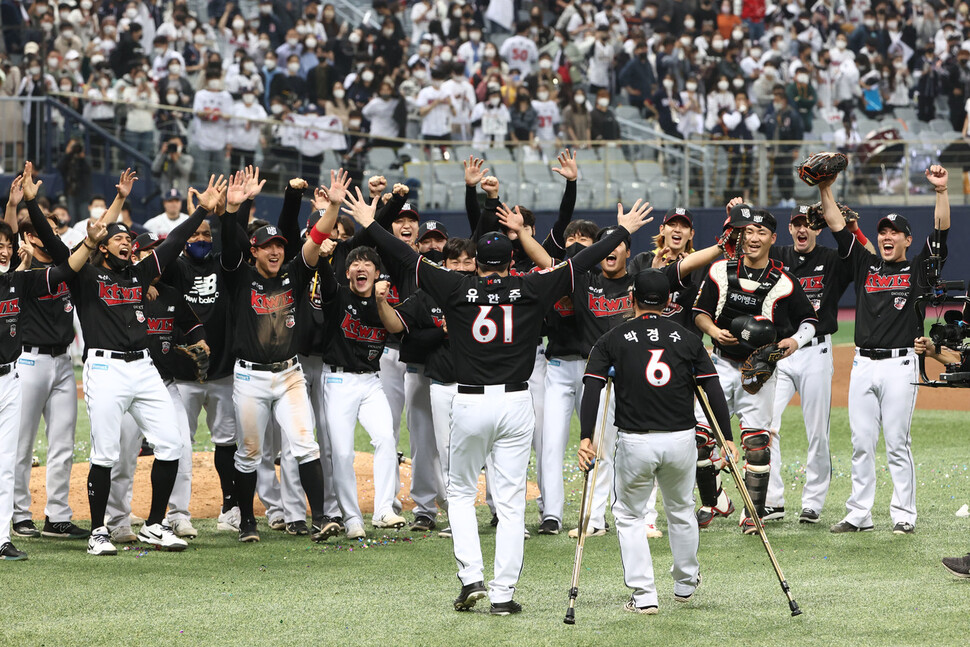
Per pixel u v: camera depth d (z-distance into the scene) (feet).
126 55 244.42
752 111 278.87
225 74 252.01
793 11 311.27
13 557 85.46
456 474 73.92
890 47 307.37
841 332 242.37
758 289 92.73
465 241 95.55
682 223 96.48
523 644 64.95
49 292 87.20
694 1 301.22
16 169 206.90
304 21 266.77
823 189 96.17
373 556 88.63
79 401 173.17
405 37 272.31
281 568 84.33
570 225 98.94
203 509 108.06
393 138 240.94
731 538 93.76
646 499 72.33
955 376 80.89
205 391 98.73
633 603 72.23
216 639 65.98
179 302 95.45
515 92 260.83
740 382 94.99
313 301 98.37
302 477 94.38
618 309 95.50
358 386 96.63
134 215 210.59
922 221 261.85
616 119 263.70
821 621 68.80
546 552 90.33
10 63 218.18
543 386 102.27
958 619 68.23
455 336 73.51
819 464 98.63
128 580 79.92
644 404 70.64
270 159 222.69
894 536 93.04
